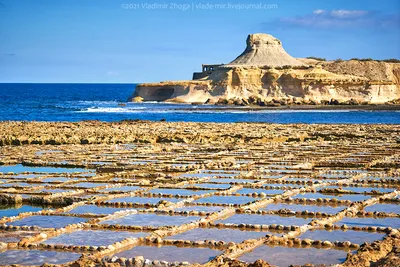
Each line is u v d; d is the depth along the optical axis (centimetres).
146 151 4934
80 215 2511
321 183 3228
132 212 2516
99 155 4684
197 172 3719
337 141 5672
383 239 1947
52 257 1886
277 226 2211
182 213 2497
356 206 2581
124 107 17800
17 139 5606
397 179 3331
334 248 1938
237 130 7038
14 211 2727
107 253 1908
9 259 1869
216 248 1961
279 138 5950
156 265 1748
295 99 19725
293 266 1705
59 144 5606
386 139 5744
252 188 3147
